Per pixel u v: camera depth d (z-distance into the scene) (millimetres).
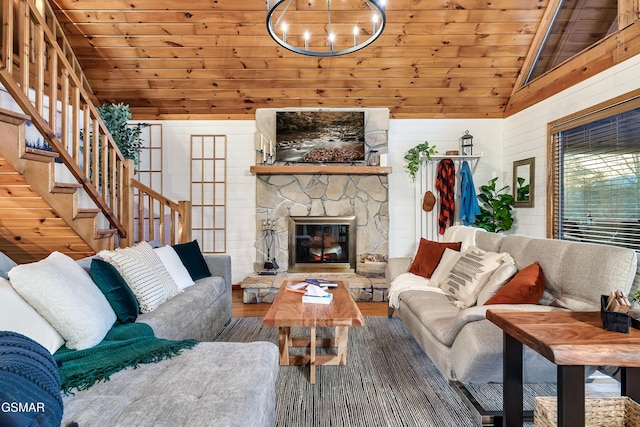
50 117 2695
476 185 5086
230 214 5070
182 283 2885
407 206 5105
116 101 4777
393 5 3654
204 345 1754
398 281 3238
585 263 1955
